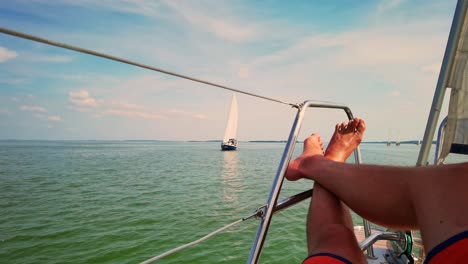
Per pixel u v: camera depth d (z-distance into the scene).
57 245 8.50
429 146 2.07
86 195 15.52
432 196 0.92
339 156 2.22
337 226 1.30
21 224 10.43
